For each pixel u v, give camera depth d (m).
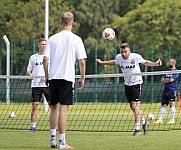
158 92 99.56
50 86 33.47
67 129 48.53
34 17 139.25
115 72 105.81
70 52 33.25
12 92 93.69
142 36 147.12
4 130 47.09
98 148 33.75
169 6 146.62
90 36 166.25
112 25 156.12
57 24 139.88
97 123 55.19
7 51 93.00
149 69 106.25
